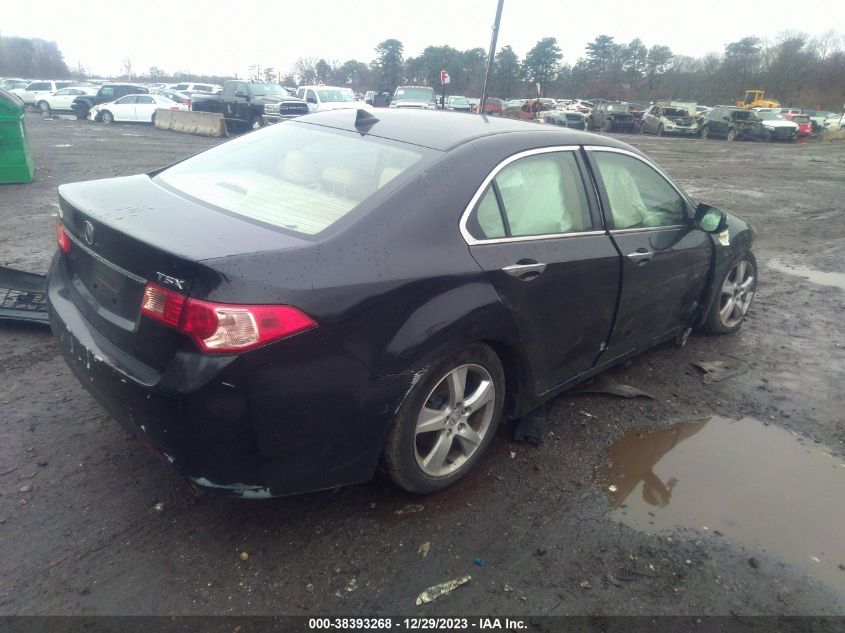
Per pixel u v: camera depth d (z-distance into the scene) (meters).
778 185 15.23
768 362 4.77
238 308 2.18
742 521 3.00
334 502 2.92
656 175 4.12
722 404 4.09
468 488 3.09
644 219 3.93
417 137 3.11
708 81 72.50
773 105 54.22
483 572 2.58
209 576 2.46
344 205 2.68
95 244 2.61
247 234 2.45
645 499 3.11
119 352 2.51
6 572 2.41
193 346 2.21
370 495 2.98
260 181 3.02
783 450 3.62
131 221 2.54
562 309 3.27
